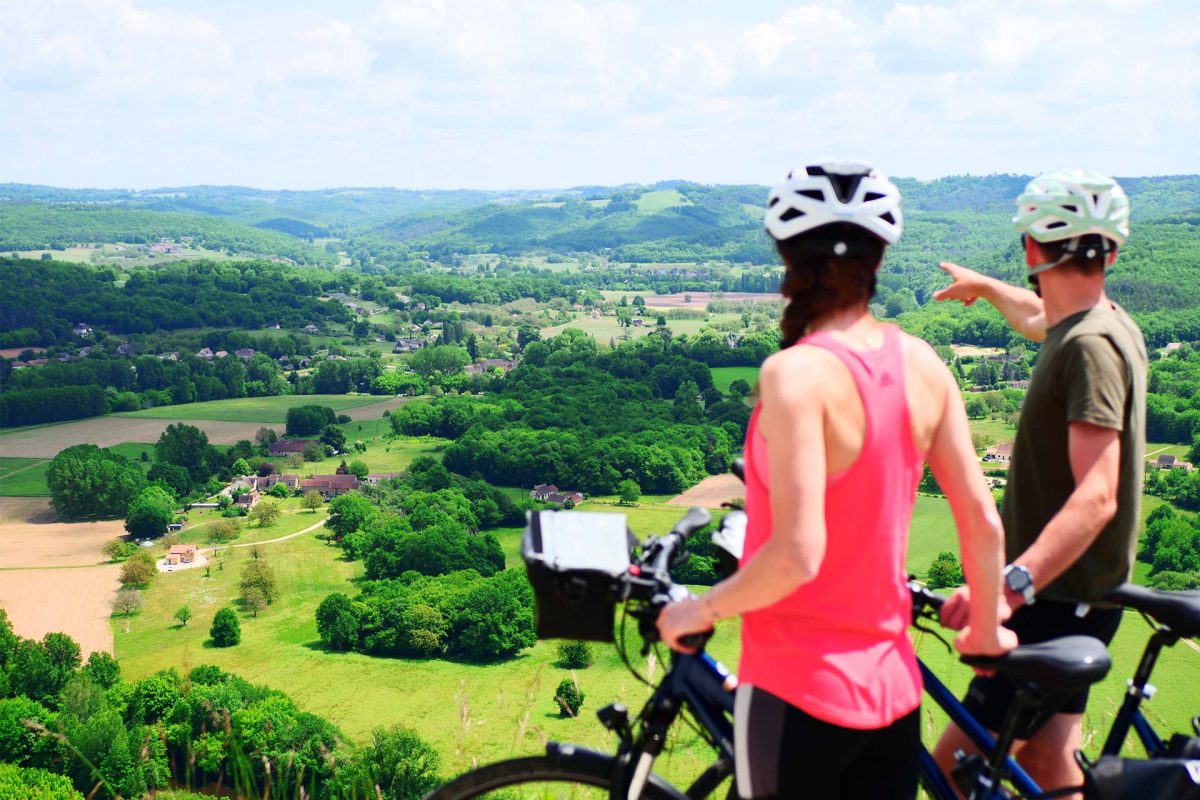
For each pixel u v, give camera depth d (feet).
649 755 6.94
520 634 244.42
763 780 6.48
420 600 257.55
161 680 168.35
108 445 549.13
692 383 606.96
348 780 12.45
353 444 548.72
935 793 7.56
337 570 340.18
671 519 374.02
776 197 6.79
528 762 7.08
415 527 353.31
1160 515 271.08
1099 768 6.72
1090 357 8.43
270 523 402.11
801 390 6.31
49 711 166.20
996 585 6.86
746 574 6.23
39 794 80.23
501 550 352.08
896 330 6.86
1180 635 7.84
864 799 6.84
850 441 6.37
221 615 269.85
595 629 6.73
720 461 457.27
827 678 6.41
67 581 337.11
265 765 12.24
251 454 519.60
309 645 262.06
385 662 242.99
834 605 6.46
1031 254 9.11
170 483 457.68
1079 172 8.75
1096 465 8.26
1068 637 7.14
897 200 6.77
